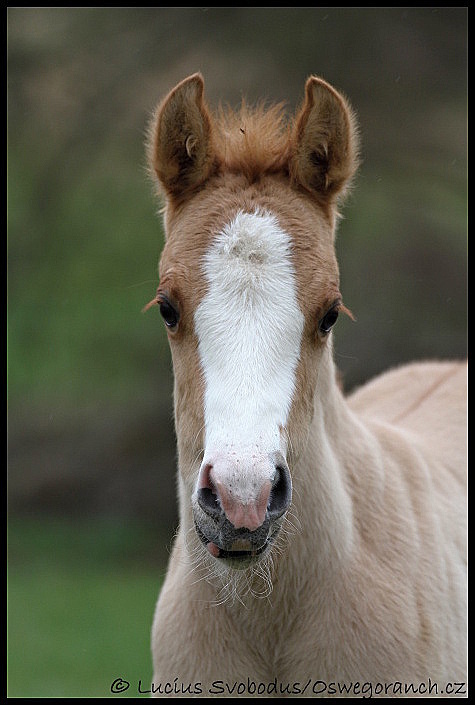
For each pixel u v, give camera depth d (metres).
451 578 7.00
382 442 7.27
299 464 5.96
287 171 6.05
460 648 6.84
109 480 27.16
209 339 5.34
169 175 6.09
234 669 6.26
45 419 27.47
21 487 27.20
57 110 25.05
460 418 8.75
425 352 23.20
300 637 6.19
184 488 6.03
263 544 5.07
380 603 6.25
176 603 6.45
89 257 25.14
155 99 24.48
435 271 23.22
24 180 25.19
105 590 21.83
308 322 5.49
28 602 20.72
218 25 23.02
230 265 5.45
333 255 5.88
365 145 23.05
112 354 25.58
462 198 23.28
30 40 24.03
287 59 22.83
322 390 6.27
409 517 6.80
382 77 22.75
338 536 6.17
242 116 6.45
